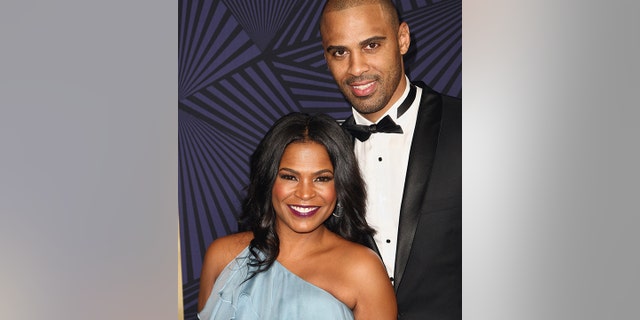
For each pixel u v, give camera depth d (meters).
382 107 2.31
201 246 2.41
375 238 2.30
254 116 2.40
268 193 2.26
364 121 2.32
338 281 2.23
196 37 2.44
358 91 2.32
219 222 2.40
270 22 2.40
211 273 2.38
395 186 2.30
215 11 2.44
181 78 2.44
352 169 2.26
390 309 2.26
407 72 2.31
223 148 2.41
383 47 2.31
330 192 2.24
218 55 2.43
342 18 2.33
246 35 2.42
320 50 2.36
